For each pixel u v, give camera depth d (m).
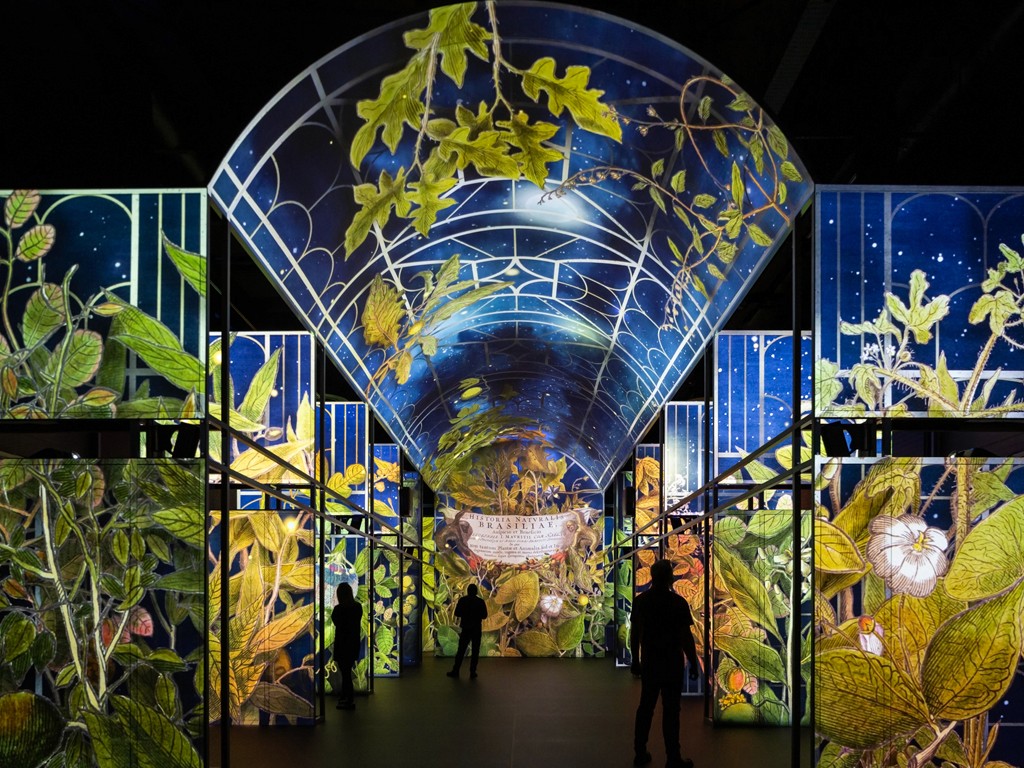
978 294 4.99
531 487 22.06
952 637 4.76
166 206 4.95
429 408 16.16
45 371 4.86
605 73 5.57
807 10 5.62
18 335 4.88
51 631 4.78
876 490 4.85
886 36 6.16
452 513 22.02
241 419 8.51
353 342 9.73
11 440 5.12
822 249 5.02
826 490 4.87
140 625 4.79
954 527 4.82
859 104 6.79
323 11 5.74
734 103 5.23
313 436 8.55
